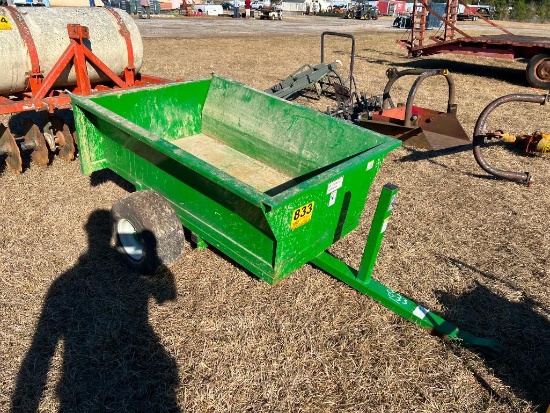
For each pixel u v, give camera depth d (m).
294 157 4.11
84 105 3.52
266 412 2.54
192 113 4.86
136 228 3.25
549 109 9.23
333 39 20.98
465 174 5.84
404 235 4.39
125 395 2.59
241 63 13.12
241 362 2.84
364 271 3.21
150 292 3.37
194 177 2.84
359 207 3.32
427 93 10.28
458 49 12.88
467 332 3.12
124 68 5.80
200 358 2.85
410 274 3.81
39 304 3.20
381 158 3.13
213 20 28.92
